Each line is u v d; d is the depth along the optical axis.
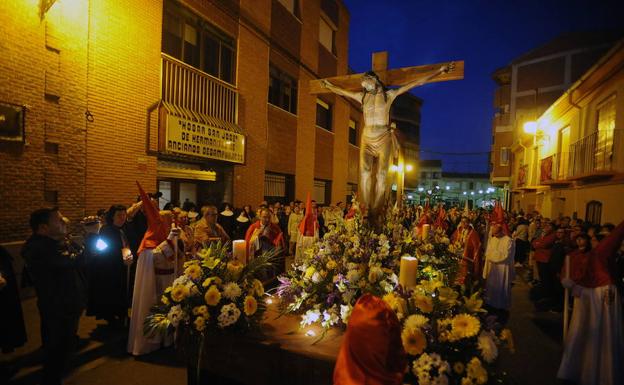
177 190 11.20
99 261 5.39
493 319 2.49
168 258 4.71
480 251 7.34
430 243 5.13
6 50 6.25
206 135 10.51
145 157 9.06
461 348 2.35
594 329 4.37
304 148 17.22
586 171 12.02
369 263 3.56
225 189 12.27
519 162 25.22
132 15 8.62
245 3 12.71
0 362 4.38
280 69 15.44
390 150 5.21
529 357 5.20
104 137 8.08
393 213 5.53
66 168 7.33
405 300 2.66
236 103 12.34
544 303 7.89
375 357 1.62
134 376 4.21
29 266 3.85
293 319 3.25
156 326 3.16
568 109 14.25
